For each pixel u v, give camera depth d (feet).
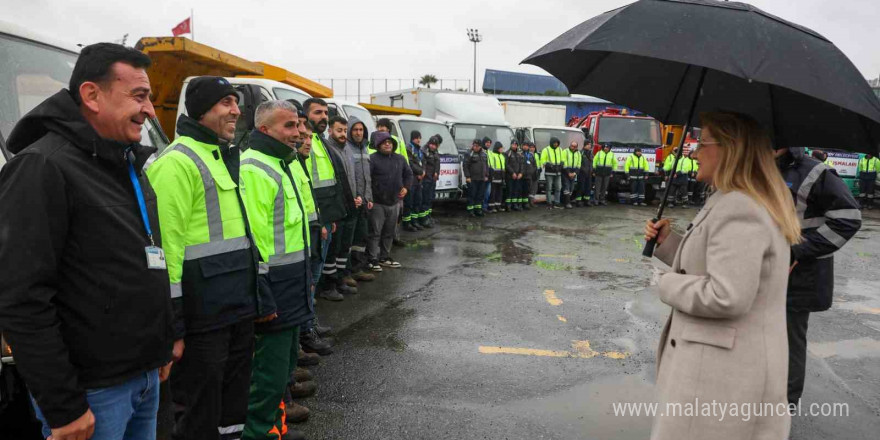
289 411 10.59
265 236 8.71
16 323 4.52
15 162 4.73
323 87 32.63
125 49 5.36
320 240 14.88
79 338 5.07
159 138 14.38
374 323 16.30
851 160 52.06
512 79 157.79
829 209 9.37
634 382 12.90
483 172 38.96
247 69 22.53
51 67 11.14
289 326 9.15
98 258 5.11
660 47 5.72
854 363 14.39
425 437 10.23
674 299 6.18
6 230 4.55
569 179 45.91
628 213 43.75
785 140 7.43
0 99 9.89
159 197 6.81
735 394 5.90
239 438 8.18
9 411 9.34
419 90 45.42
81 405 4.91
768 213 5.88
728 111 6.31
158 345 5.63
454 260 25.21
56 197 4.78
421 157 32.73
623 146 49.08
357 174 19.65
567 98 119.14
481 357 14.02
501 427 10.68
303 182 13.34
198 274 7.17
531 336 15.65
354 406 11.33
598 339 15.58
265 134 9.40
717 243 5.90
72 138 5.04
